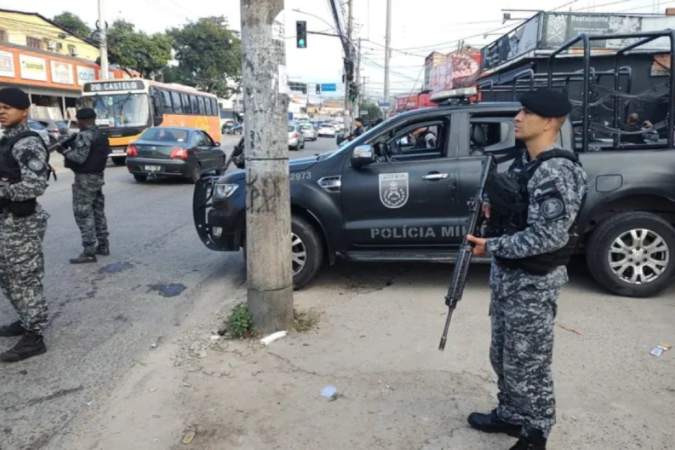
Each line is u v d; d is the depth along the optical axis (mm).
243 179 5426
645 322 4457
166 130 14234
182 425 3066
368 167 5137
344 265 6266
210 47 58281
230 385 3496
